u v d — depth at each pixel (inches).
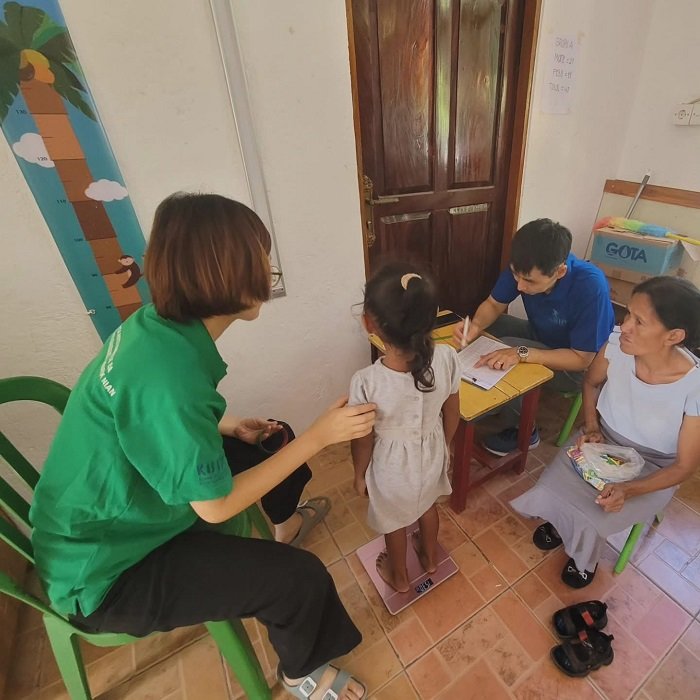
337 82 51.3
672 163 82.2
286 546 35.0
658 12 76.5
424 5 60.2
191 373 26.3
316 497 62.8
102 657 46.2
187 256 24.9
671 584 48.9
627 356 44.4
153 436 25.8
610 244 87.4
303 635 35.0
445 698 40.9
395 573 48.5
